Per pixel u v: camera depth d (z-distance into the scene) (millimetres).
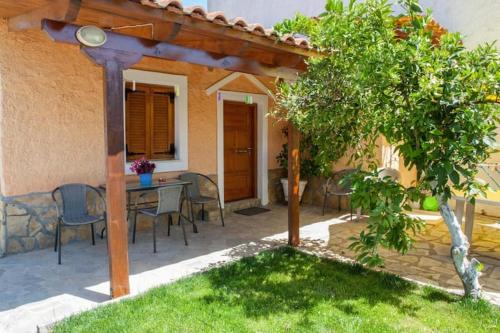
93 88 5234
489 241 5293
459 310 3186
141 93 5852
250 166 7938
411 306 3273
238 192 7727
